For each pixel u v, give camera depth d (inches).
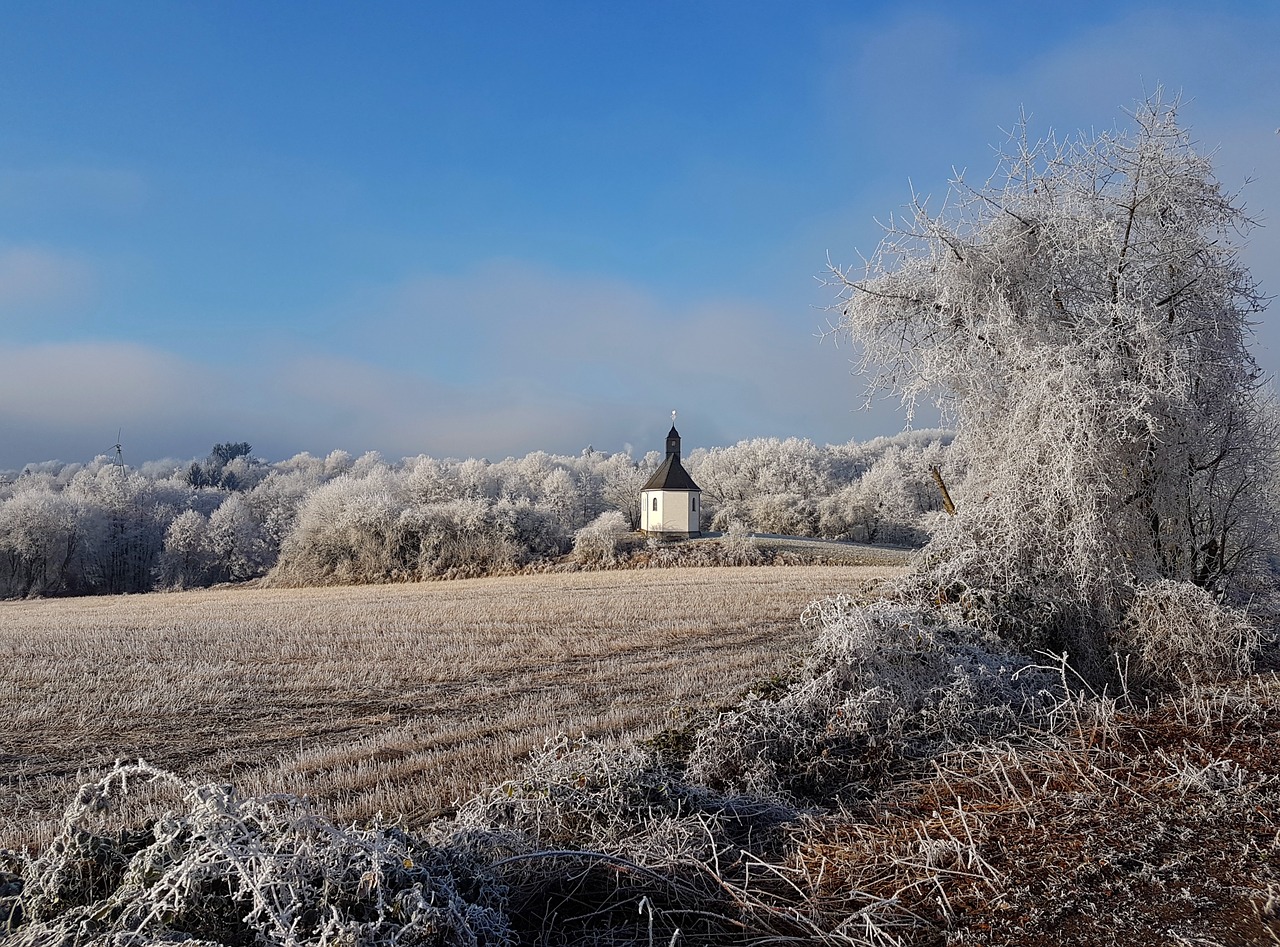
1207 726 289.0
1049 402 418.9
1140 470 429.4
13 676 668.1
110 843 179.0
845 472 3499.0
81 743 459.2
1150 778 252.8
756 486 3282.5
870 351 508.4
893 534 2859.3
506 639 808.3
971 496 487.2
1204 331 445.1
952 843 212.7
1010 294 477.7
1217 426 452.1
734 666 608.4
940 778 272.4
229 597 1791.3
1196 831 213.8
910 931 179.9
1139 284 432.8
